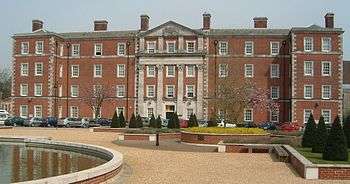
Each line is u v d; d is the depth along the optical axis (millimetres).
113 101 82062
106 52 83062
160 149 35344
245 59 78375
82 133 53594
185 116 79062
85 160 26844
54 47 82188
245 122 72938
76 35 85438
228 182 19234
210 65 78875
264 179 20172
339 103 73188
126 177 20328
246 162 26609
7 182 18766
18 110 82625
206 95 78312
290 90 75875
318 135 28281
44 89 81500
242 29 80938
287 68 77562
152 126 59688
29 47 82688
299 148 32219
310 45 73812
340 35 73500
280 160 27156
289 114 76250
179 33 79500
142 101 80688
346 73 101250
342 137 23062
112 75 82438
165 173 21734
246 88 72688
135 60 81500
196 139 40594
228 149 34031
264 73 78062
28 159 27203
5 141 39750
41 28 86000
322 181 19656
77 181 15875
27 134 49969
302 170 21203
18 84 82875
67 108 83750
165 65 80062
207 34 79000
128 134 46094
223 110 69875
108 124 74938
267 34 78312
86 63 83562
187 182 19141
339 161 22594
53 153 30922
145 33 80438
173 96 79562
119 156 22969
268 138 37531
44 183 14250
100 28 87125
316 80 73625
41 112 81562
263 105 75500
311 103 73375
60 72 84312
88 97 82188
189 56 78812
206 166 24562
